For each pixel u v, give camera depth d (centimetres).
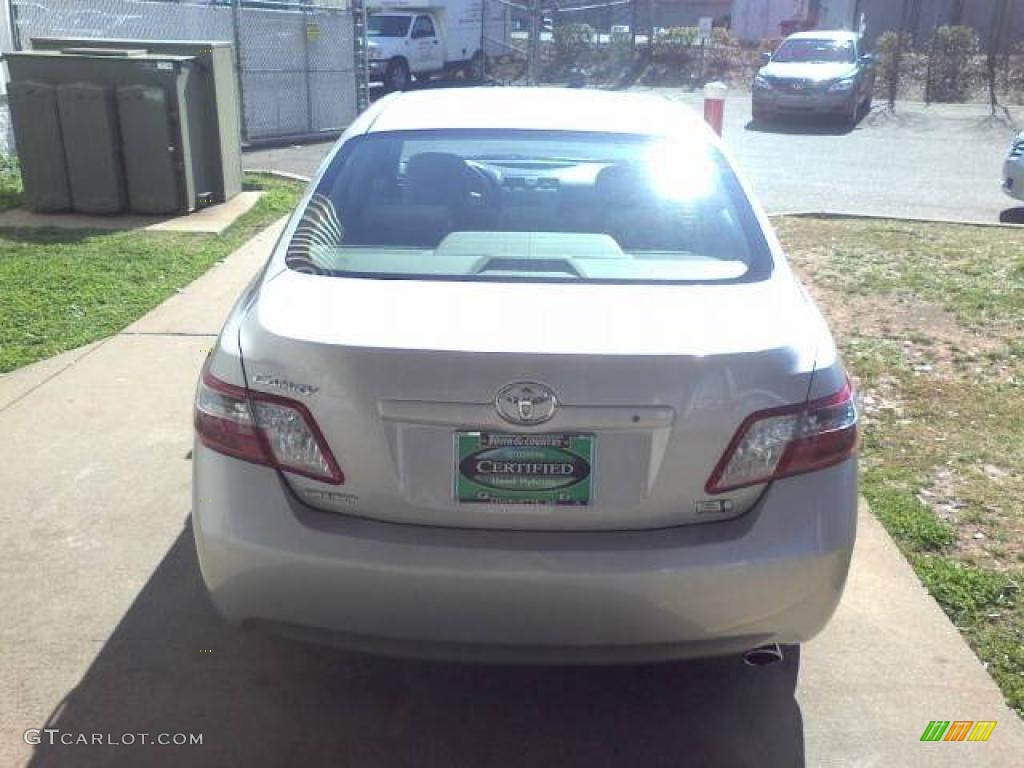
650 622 259
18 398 526
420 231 331
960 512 423
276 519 261
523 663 266
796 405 264
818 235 949
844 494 270
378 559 255
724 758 290
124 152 925
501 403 252
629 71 2723
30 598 355
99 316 657
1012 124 1875
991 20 2434
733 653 271
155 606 352
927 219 1048
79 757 284
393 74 2330
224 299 702
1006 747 292
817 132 1788
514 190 348
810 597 265
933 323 673
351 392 255
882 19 2695
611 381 253
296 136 1612
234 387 269
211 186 995
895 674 322
